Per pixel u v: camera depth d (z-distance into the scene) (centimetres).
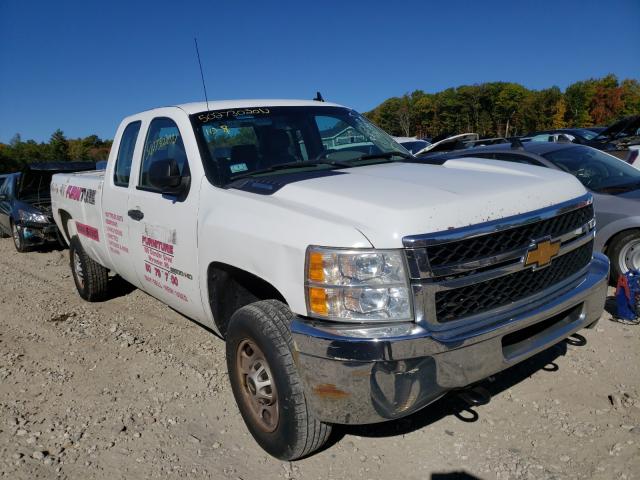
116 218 472
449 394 305
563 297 298
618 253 549
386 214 259
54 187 647
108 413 378
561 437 316
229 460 318
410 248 249
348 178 325
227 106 413
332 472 301
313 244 264
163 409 379
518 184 302
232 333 320
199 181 362
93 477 308
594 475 283
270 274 290
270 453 314
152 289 445
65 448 338
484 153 691
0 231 1319
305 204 294
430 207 262
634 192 558
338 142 427
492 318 270
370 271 252
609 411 338
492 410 348
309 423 285
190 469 311
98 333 537
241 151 383
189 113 398
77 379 435
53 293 711
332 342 252
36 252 1084
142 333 529
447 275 254
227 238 320
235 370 327
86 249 575
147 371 442
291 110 428
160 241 400
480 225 265
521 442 315
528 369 396
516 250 276
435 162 383
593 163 625
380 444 324
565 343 432
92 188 528
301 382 280
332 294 257
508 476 288
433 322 253
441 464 302
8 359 483
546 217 288
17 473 314
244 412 328
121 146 486
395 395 250
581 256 323
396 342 245
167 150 408
